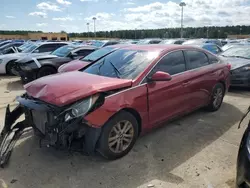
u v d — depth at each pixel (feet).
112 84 10.99
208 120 16.47
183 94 14.34
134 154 11.89
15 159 11.45
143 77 12.10
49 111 9.98
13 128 12.35
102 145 10.68
